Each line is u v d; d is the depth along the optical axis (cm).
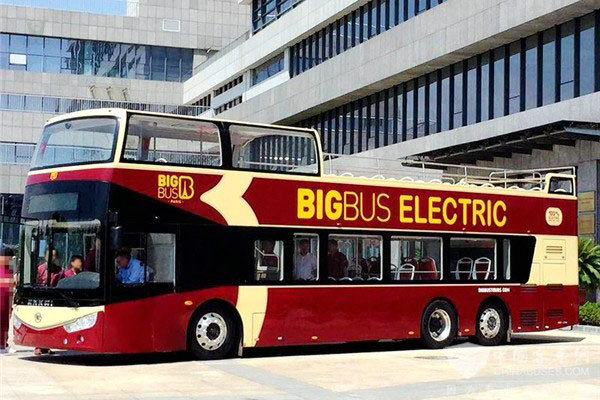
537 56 3247
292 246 1888
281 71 5575
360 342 2292
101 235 1655
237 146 1842
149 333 1691
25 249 1741
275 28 5531
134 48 8081
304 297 1892
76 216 1681
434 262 2120
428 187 2119
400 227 2056
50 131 1772
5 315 1950
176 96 8075
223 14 8281
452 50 3559
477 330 2198
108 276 1652
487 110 3531
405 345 2212
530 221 2308
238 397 1289
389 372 1630
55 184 1720
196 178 1772
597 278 2809
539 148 3170
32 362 1747
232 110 6250
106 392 1316
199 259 1764
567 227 2388
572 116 2995
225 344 1805
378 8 4291
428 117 3950
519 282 2269
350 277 1970
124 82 7975
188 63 8219
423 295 2086
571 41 3078
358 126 4594
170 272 1731
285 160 1906
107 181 1669
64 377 1497
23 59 7744
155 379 1479
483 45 3453
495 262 2234
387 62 4053
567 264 2375
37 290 1706
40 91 7750
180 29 8162
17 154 7275
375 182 2025
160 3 8106
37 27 7744
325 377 1547
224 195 1805
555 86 3145
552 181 2381
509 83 3409
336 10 4600
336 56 4575
